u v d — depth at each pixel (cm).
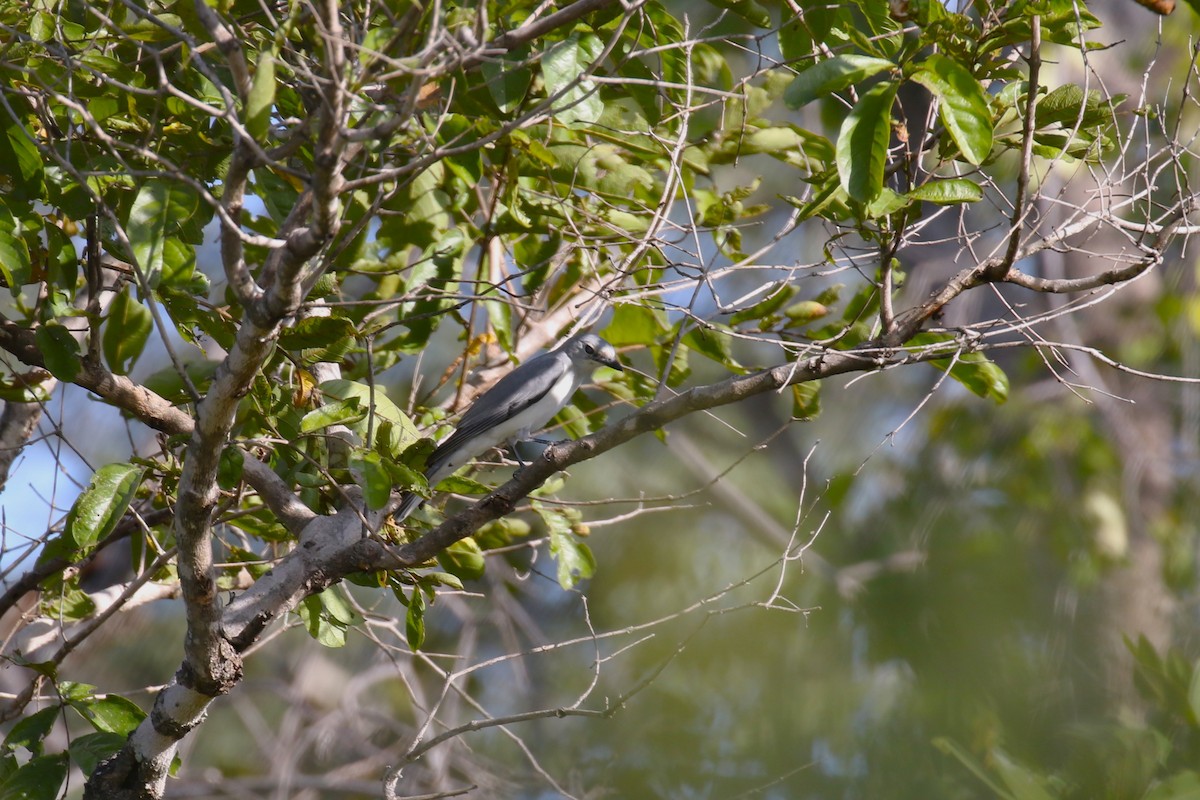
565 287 1252
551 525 1042
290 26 695
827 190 830
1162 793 840
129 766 821
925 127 877
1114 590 1419
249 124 601
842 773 943
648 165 1176
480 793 1372
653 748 1145
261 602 816
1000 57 874
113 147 666
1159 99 1623
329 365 1033
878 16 866
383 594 1102
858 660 1016
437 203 1093
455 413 1162
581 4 718
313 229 617
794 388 1052
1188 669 924
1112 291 772
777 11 1168
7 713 937
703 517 1925
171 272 805
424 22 714
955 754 851
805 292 1847
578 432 1253
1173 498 1591
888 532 1077
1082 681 939
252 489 978
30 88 820
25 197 821
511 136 964
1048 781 849
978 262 829
